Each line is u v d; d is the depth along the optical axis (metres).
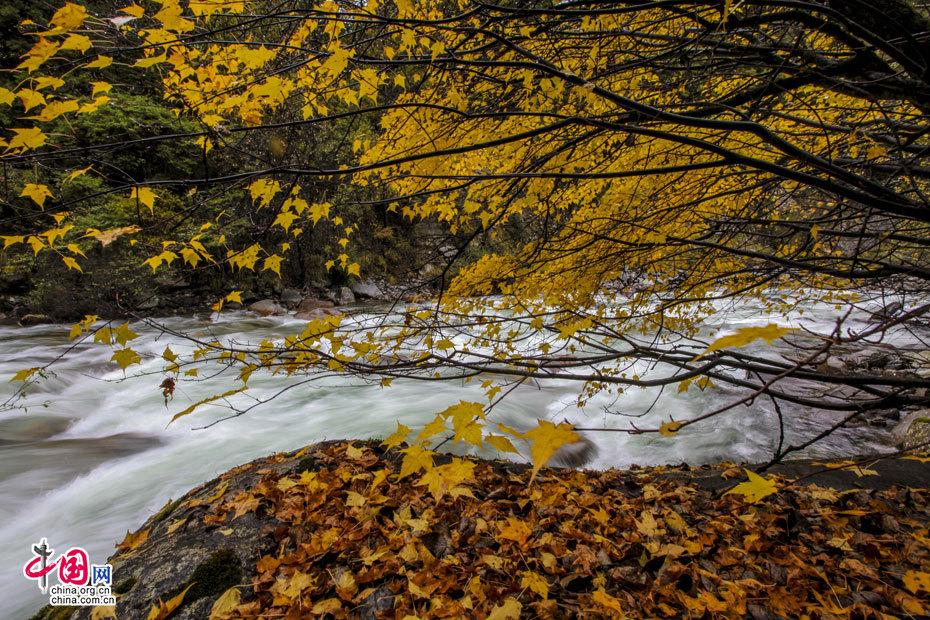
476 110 2.11
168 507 2.84
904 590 1.99
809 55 1.84
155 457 5.25
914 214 1.40
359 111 1.27
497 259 2.31
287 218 1.63
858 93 1.79
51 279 12.39
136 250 12.93
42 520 4.02
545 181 1.90
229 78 1.52
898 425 5.58
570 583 2.04
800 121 2.00
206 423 6.32
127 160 10.78
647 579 2.06
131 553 2.36
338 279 18.17
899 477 3.13
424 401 7.03
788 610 1.89
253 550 2.22
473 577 1.98
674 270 3.01
